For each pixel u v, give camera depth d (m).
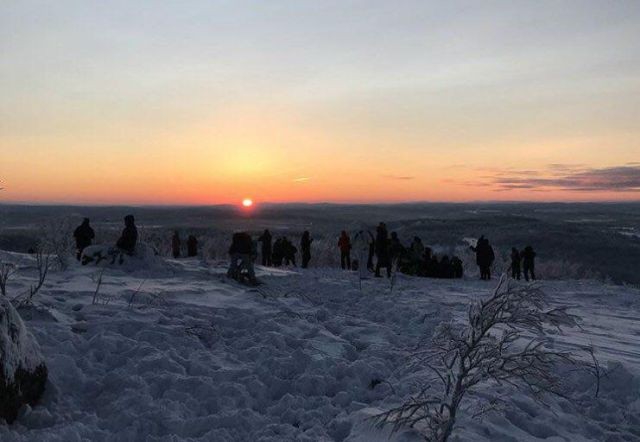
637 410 5.45
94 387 5.12
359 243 22.80
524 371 4.05
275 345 6.89
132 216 13.82
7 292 8.12
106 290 9.53
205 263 16.78
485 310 4.08
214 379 5.60
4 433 3.93
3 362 4.19
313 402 5.25
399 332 8.89
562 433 4.68
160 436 4.35
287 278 15.73
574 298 16.94
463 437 4.15
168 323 7.43
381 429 4.30
